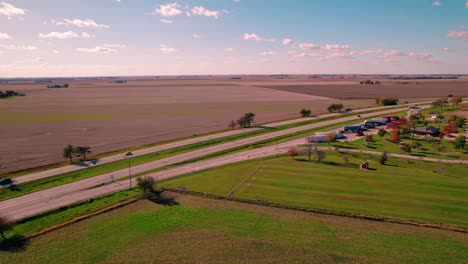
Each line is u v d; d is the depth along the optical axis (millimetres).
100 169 80562
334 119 148375
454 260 39844
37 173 77375
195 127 133750
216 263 39656
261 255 41281
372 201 57438
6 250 43812
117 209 56344
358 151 93062
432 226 48188
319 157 82938
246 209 55531
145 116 160250
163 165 83500
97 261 40750
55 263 40594
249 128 131500
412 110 166250
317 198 59344
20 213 56031
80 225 50594
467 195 59094
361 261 39750
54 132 122438
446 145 98375
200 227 49250
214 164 83625
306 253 41594
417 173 72438
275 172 74812
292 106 199000
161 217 52969
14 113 167750
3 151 96750
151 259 40812
